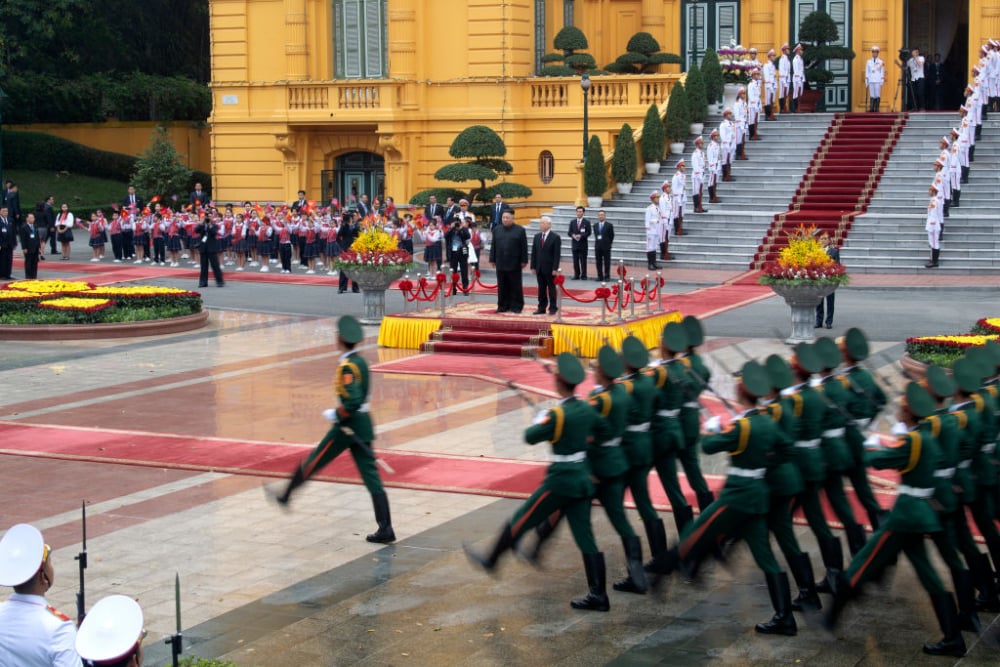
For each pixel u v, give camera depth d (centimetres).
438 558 1336
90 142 5916
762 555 1144
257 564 1320
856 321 2781
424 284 2791
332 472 1662
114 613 704
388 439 1834
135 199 4700
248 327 2942
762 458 1141
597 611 1191
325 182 4966
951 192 3716
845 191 3922
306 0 4862
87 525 1454
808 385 1219
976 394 1173
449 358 2492
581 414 1189
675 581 1276
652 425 1316
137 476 1664
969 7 4419
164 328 2850
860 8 4628
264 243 4025
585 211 4034
